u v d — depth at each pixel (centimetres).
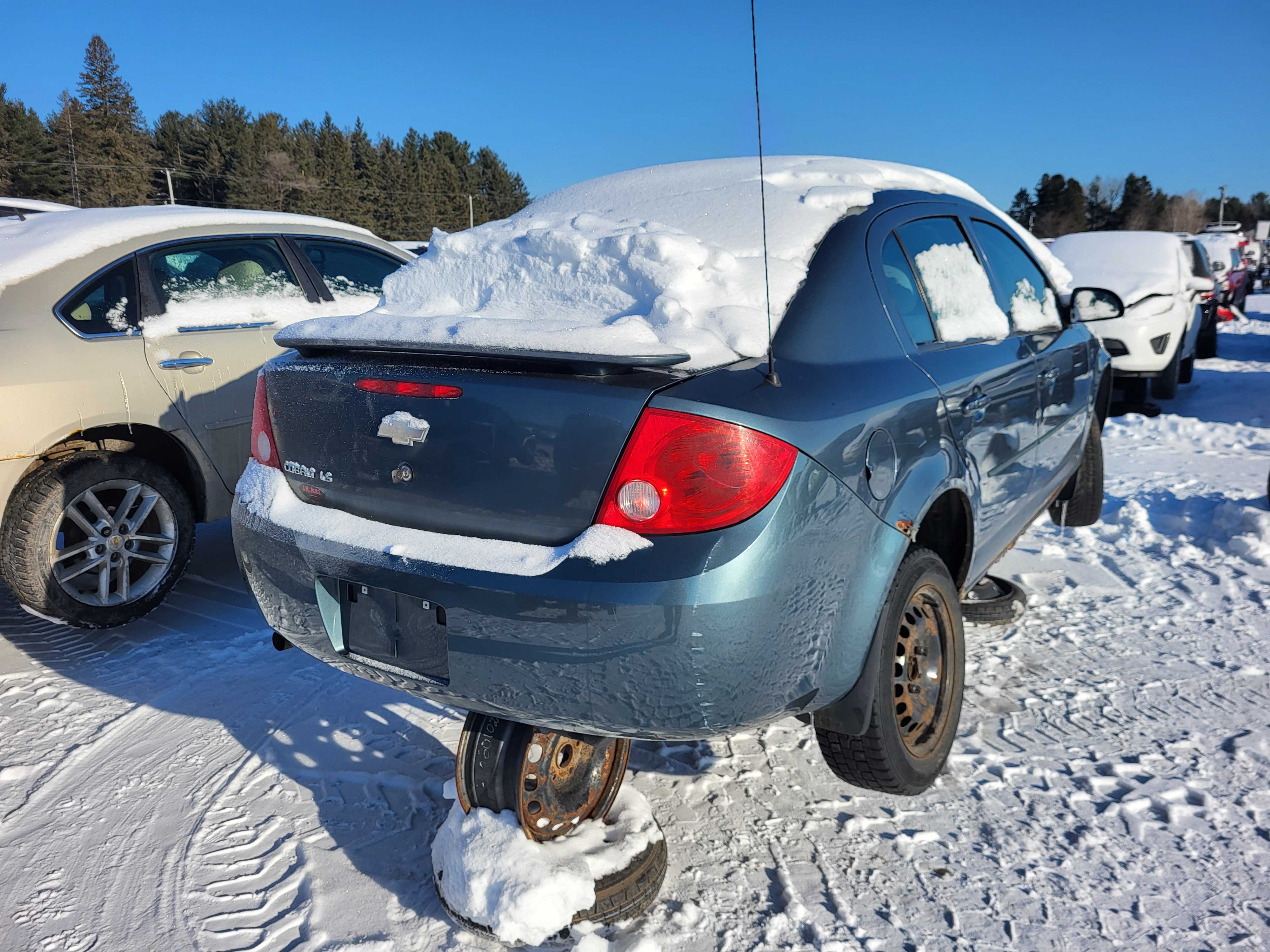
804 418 189
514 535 188
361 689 325
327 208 11212
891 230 261
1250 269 2744
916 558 231
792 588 183
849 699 215
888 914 206
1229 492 557
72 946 201
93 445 370
